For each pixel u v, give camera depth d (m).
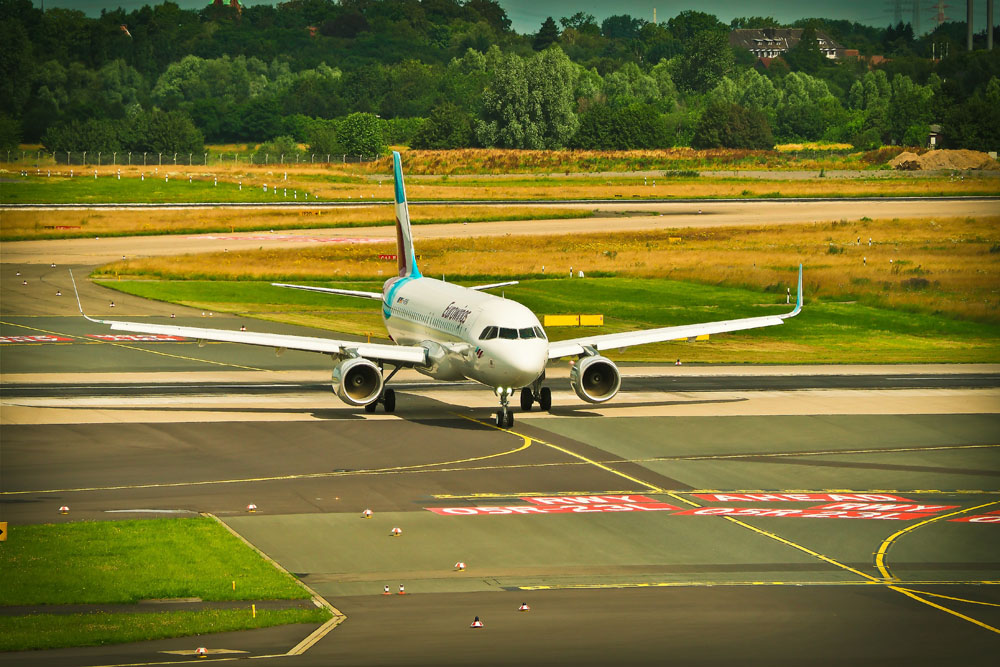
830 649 99.56
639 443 198.62
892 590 121.88
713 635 103.88
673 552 136.88
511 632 104.75
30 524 144.25
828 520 152.38
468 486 167.62
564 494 164.12
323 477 171.75
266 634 104.44
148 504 155.12
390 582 124.12
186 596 117.94
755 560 133.88
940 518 154.12
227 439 197.50
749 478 175.75
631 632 104.75
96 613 111.75
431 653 97.56
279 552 135.00
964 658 97.38
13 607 113.81
